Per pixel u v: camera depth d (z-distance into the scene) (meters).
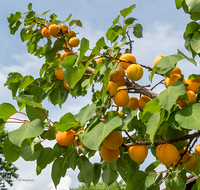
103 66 0.73
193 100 0.68
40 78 0.99
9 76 0.95
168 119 0.65
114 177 0.81
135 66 0.75
